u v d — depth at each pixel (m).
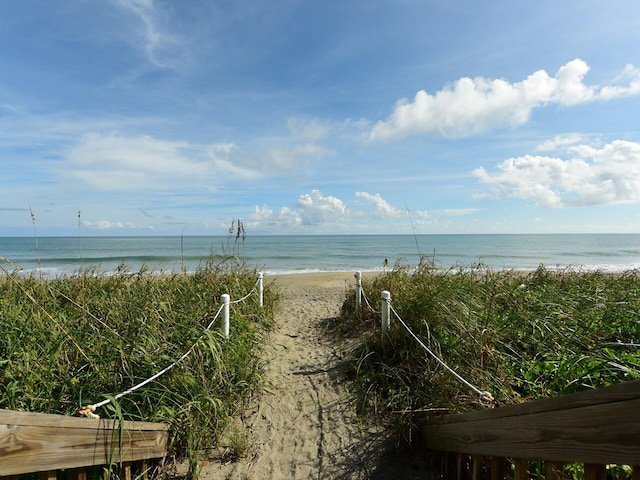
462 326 4.34
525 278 8.56
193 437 3.36
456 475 3.12
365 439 3.94
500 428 2.19
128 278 8.02
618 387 1.30
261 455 3.74
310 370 5.76
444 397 3.62
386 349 5.37
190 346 4.16
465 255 37.03
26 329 4.22
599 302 5.66
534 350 4.52
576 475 2.42
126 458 2.71
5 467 1.80
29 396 3.14
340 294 13.15
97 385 3.47
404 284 7.36
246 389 4.58
